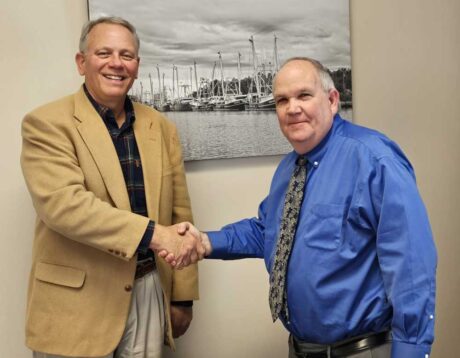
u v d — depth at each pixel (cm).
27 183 129
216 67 176
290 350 136
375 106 201
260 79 181
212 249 145
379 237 110
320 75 121
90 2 161
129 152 139
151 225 128
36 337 130
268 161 191
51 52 163
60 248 131
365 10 195
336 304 116
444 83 210
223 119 179
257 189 190
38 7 161
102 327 130
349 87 194
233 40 177
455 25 208
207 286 188
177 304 157
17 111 162
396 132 205
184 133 175
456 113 212
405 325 106
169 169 149
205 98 176
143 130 143
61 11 163
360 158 114
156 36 169
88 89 139
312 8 185
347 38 191
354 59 196
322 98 120
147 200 137
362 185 112
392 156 112
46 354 134
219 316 190
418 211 108
